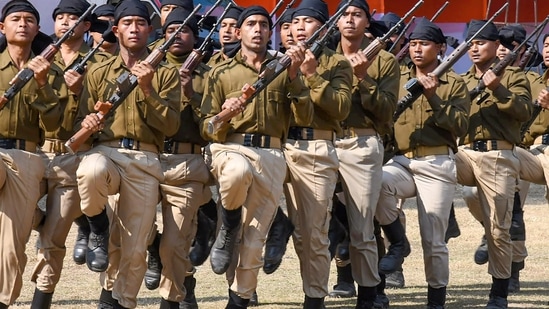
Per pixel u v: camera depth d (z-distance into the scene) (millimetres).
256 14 11984
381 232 15078
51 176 12406
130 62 12148
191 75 13070
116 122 11859
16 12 11789
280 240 12930
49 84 11656
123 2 12102
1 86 11805
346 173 13414
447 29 24875
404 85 13914
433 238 13727
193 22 13391
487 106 14578
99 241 12023
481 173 14625
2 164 11594
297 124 12445
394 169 13969
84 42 13211
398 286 16359
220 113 11523
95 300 14773
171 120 11727
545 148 15719
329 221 12867
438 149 13828
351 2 12320
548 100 14789
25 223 11859
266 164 11828
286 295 15383
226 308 11977
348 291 15375
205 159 13500
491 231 14594
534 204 25516
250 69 11984
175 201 13000
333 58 12406
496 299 14570
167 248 12875
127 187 11789
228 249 11828
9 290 11906
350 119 13383
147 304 14477
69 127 12516
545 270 17953
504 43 15719
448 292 15836
